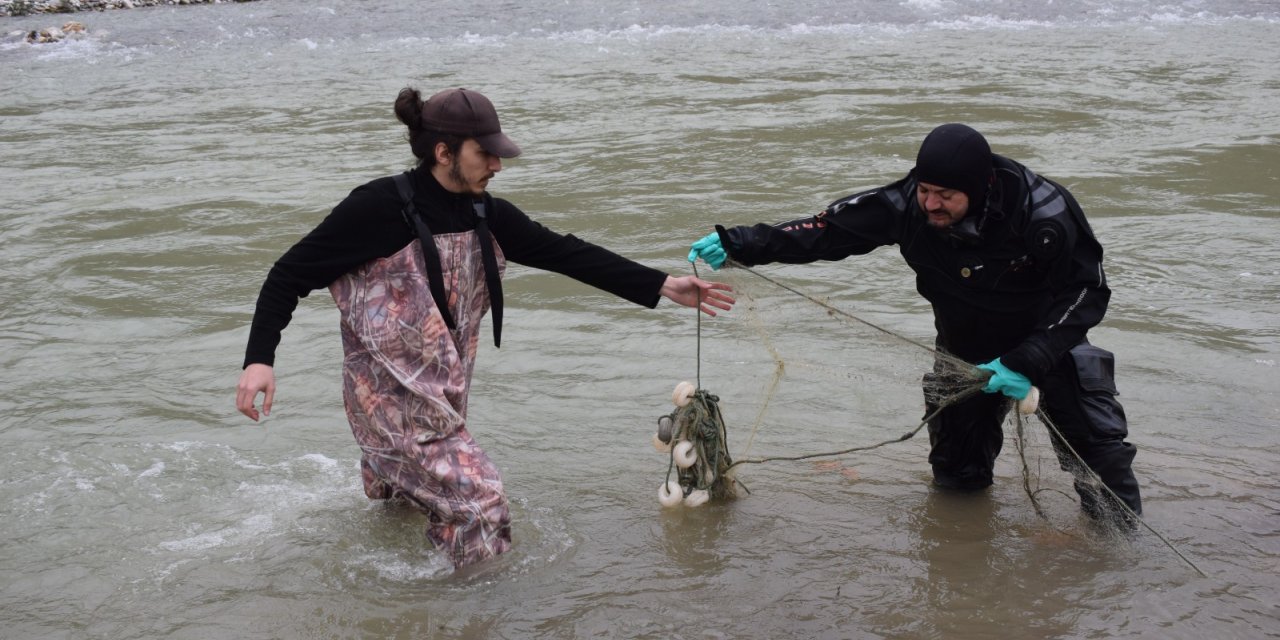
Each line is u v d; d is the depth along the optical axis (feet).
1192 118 35.81
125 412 17.48
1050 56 46.80
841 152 31.78
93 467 15.70
